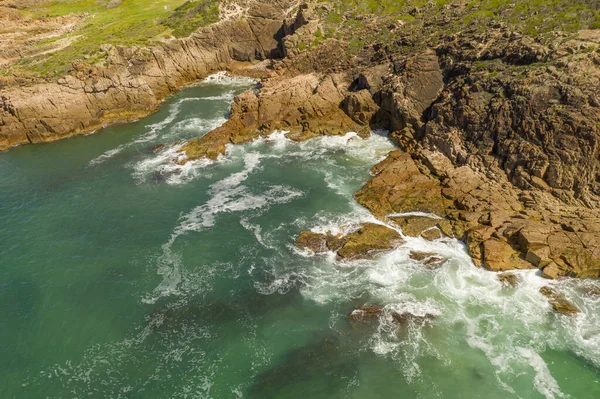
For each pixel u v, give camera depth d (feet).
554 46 175.11
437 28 238.48
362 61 247.50
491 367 102.47
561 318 113.19
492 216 141.18
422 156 178.70
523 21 207.82
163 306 123.13
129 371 104.83
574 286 120.57
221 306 122.62
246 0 318.86
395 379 101.30
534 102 161.07
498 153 164.35
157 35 300.20
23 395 99.71
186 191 177.58
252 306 122.31
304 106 225.76
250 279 131.44
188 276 133.49
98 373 104.53
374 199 161.38
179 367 105.70
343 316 118.01
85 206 170.09
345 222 152.05
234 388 100.58
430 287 124.67
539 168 149.38
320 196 169.17
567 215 137.28
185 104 266.57
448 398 96.48
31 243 149.89
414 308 118.42
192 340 112.78
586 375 99.86
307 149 205.05
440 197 156.56
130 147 216.54
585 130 144.66
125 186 182.70
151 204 169.89
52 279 133.80
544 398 95.20
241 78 304.91
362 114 218.18
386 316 116.57
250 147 209.67
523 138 159.22
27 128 225.15
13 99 222.69
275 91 230.27
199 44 307.78
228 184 181.06
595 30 179.73
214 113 250.98
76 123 235.40
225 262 138.51
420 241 140.46
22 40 312.50
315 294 125.18
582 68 161.27
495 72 183.11
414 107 204.85
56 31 339.57
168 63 287.89
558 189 146.20
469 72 192.95
